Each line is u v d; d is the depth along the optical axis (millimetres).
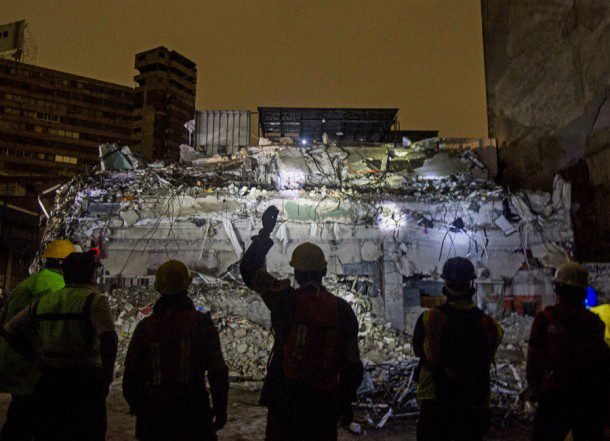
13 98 72500
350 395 2600
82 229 8945
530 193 9125
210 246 8945
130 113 81438
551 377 3117
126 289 8781
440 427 2875
